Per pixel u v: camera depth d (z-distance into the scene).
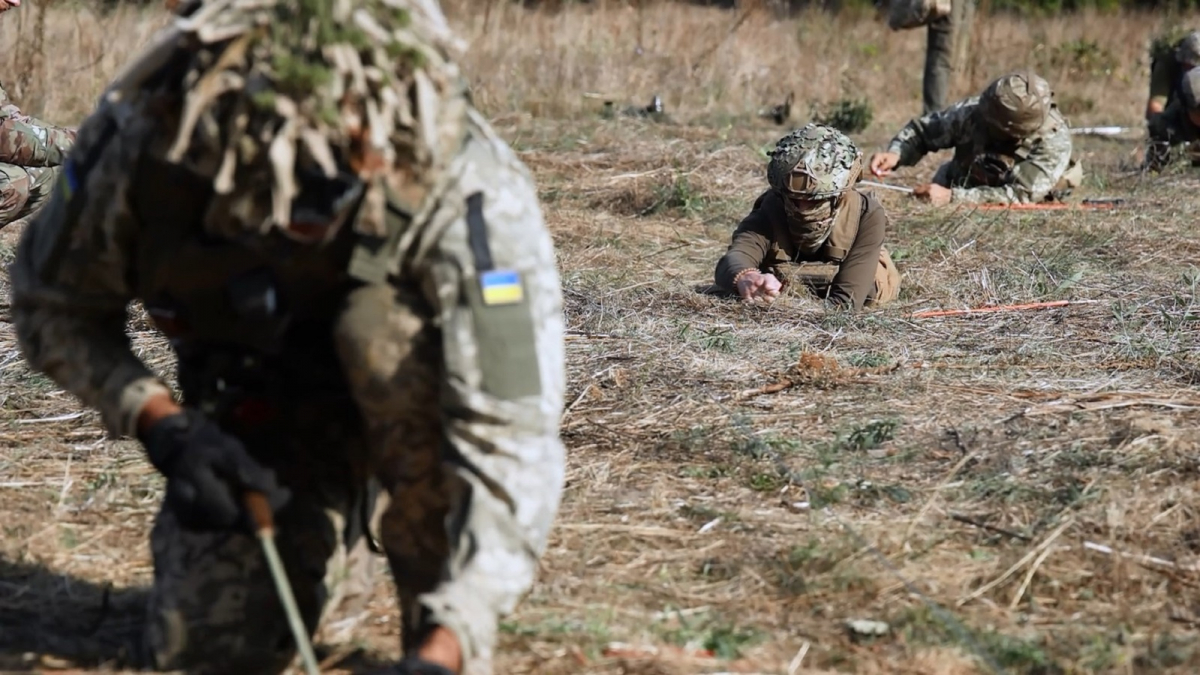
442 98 4.08
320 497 4.85
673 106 25.27
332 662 5.09
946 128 16.41
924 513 6.92
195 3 4.26
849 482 7.30
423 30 4.08
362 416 4.58
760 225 11.43
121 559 6.11
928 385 8.98
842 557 6.30
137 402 4.42
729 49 28.66
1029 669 5.43
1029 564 6.30
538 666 5.11
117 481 6.98
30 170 10.80
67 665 5.01
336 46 3.86
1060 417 8.30
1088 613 5.98
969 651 5.51
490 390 4.11
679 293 11.32
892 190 16.53
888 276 11.68
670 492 7.15
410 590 4.79
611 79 25.69
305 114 3.83
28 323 4.59
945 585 6.16
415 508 4.57
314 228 3.98
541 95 24.11
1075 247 13.63
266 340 4.36
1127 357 9.73
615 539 6.53
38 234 4.56
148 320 9.72
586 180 16.89
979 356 9.84
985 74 29.52
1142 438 7.79
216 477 4.18
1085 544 6.50
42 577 5.85
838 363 9.32
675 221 15.40
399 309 4.20
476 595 4.03
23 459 7.28
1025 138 15.94
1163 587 6.21
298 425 4.70
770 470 7.46
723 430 8.00
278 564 4.22
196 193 4.18
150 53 3.99
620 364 9.27
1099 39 34.75
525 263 4.20
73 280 4.48
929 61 22.53
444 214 4.13
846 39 32.06
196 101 3.87
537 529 4.16
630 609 5.76
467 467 4.12
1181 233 14.25
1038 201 15.97
